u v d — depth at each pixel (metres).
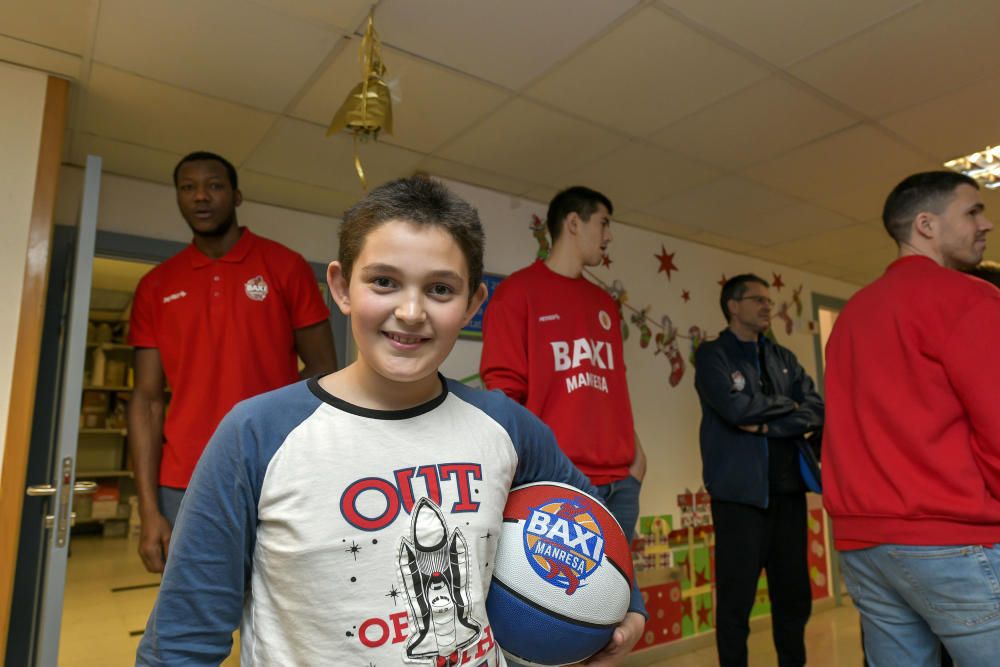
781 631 2.31
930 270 1.40
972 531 1.23
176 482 1.66
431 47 1.85
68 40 1.79
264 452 0.68
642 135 2.40
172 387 1.74
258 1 1.64
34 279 1.88
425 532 0.69
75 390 1.60
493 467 0.77
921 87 2.10
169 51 1.85
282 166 2.59
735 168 2.71
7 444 1.78
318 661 0.63
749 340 2.55
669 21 1.75
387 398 0.74
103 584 4.17
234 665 1.78
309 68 1.94
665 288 3.53
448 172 2.70
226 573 0.67
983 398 1.21
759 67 1.98
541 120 2.28
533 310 1.81
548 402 1.77
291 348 1.88
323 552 0.64
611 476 1.79
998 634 1.20
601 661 0.86
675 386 3.48
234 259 1.80
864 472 1.41
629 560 0.90
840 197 3.03
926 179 1.57
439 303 0.71
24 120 1.92
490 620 0.80
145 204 2.66
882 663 1.42
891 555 1.33
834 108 2.22
